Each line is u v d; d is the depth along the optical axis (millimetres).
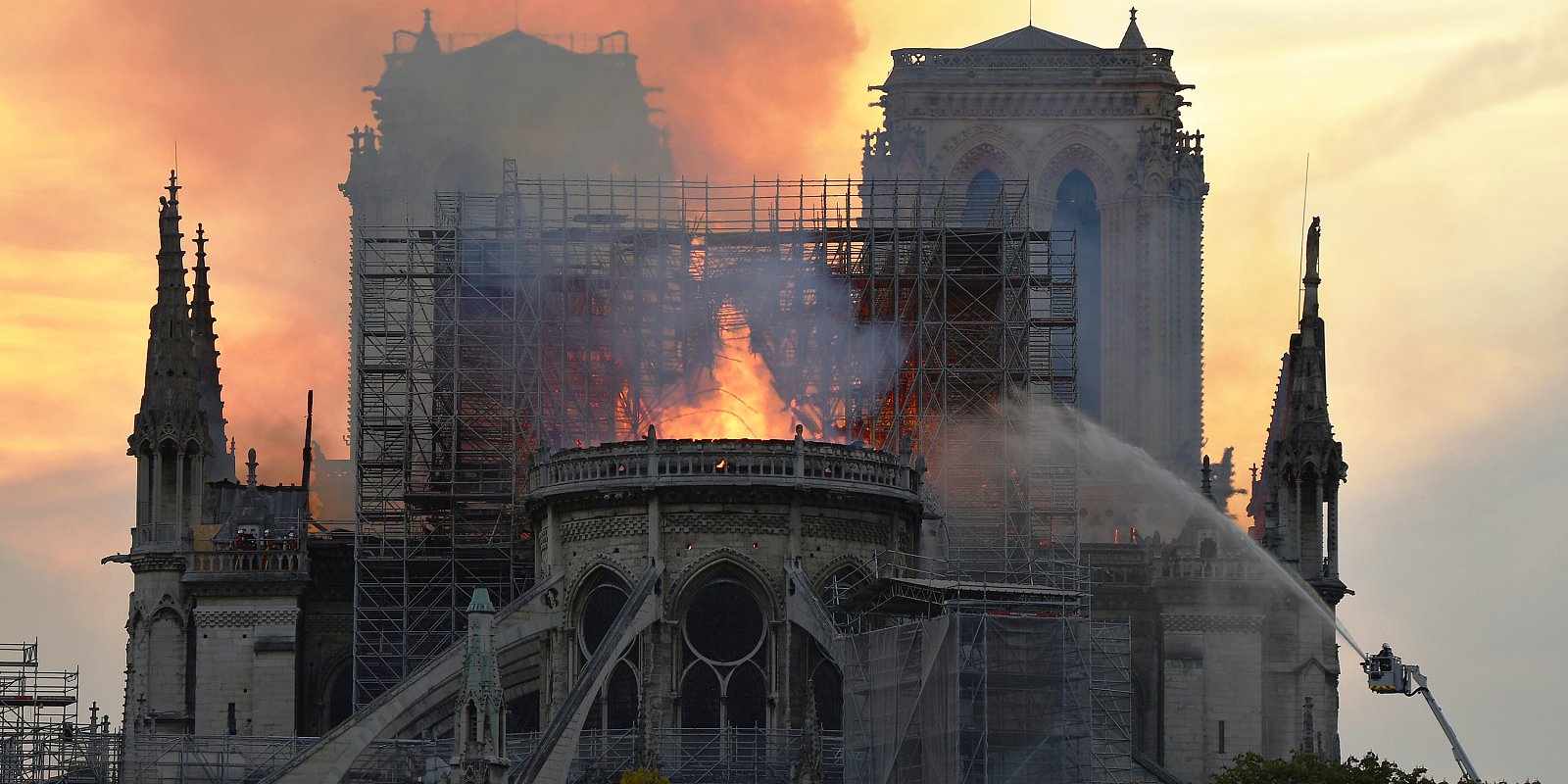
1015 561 193875
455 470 195375
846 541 177125
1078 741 156875
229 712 191375
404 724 175750
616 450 176500
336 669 197750
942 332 197625
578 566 178000
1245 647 193875
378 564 196125
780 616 173875
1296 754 164000
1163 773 183750
